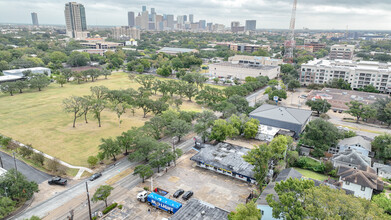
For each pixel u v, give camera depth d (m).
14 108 173.75
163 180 94.75
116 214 76.00
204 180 95.31
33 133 133.25
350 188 82.12
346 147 113.50
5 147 115.25
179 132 123.88
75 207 78.81
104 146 101.62
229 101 164.75
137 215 75.94
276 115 144.50
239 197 85.19
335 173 97.62
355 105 158.75
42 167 100.88
